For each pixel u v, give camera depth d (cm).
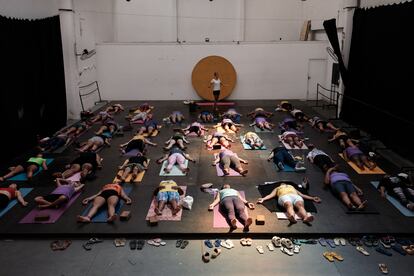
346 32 1259
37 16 1202
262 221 604
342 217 629
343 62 1278
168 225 607
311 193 718
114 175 816
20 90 1007
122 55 1673
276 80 1700
